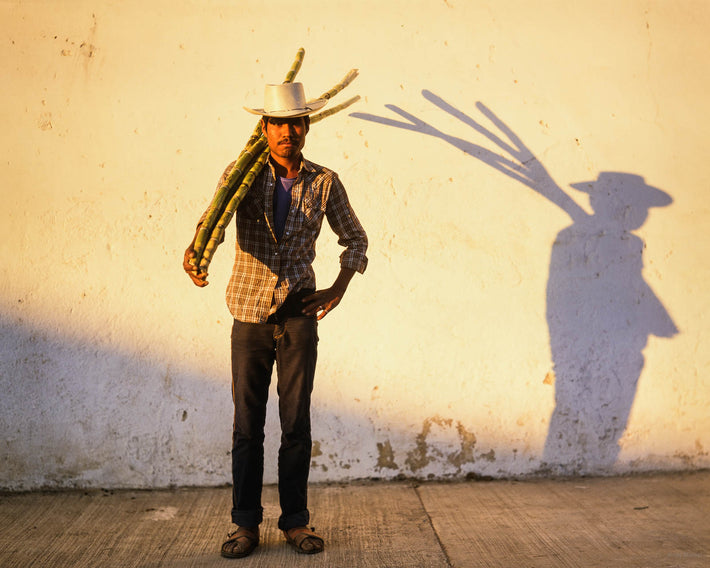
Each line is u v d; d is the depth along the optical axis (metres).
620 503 3.34
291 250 2.78
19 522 3.18
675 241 3.71
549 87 3.66
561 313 3.70
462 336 3.68
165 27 3.54
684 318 3.73
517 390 3.71
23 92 3.49
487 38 3.64
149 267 3.56
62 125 3.51
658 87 3.69
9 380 3.54
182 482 3.62
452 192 3.65
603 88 3.68
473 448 3.71
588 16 3.66
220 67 3.56
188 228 3.57
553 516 3.19
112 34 3.52
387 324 3.66
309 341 2.81
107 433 3.58
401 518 3.19
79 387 3.56
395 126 3.62
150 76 3.54
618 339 3.72
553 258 3.69
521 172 3.67
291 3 3.57
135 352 3.57
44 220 3.51
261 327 2.79
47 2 3.49
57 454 3.57
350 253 2.91
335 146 3.61
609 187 3.69
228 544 2.78
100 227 3.54
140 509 3.34
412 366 3.67
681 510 3.23
